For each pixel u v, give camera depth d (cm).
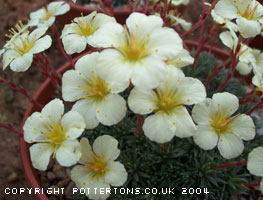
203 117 9
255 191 12
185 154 11
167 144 11
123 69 7
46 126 9
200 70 14
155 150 11
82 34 10
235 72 17
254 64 11
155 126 8
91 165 9
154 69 7
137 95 8
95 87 8
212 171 11
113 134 12
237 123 9
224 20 11
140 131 11
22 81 19
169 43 8
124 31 8
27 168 12
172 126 8
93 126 8
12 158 16
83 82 9
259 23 10
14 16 21
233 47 11
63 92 9
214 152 12
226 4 10
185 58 9
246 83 17
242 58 11
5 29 20
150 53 8
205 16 11
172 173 11
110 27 8
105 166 9
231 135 9
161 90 8
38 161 9
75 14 16
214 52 17
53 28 12
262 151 8
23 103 18
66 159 8
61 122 8
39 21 12
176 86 8
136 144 12
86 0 20
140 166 11
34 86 19
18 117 18
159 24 8
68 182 13
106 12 12
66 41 10
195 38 20
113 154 9
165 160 11
